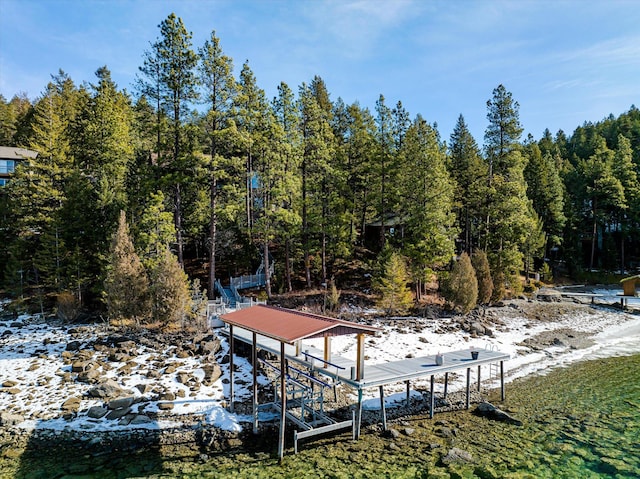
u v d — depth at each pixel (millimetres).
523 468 12328
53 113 35312
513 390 19266
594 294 44031
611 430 15016
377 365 17234
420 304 32250
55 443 13742
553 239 51312
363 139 39625
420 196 33406
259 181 33531
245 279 33125
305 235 34906
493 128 41375
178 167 30234
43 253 27922
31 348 21062
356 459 12922
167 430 14633
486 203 41438
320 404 15867
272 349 19297
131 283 23719
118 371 18547
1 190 35594
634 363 23391
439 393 18547
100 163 33094
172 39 30234
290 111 32594
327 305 29812
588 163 58812
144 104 37562
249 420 15508
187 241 37469
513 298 38156
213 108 30359
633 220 53812
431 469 12281
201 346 21047
